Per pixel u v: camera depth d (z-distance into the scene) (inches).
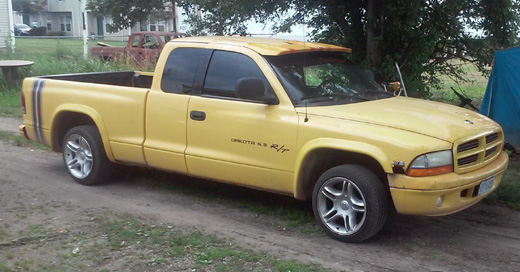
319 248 193.2
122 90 250.1
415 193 179.6
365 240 199.8
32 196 250.4
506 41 485.4
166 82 238.8
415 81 453.1
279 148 205.8
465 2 466.6
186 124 229.6
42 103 277.0
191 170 231.8
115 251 188.5
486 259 185.8
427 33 455.5
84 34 882.8
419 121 194.1
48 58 700.0
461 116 211.2
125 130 249.6
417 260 183.9
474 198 193.9
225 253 185.5
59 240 198.1
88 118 270.5
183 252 187.2
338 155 203.3
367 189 188.2
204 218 223.5
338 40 459.8
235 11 464.1
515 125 338.3
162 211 231.6
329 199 200.8
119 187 266.4
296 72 218.7
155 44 742.5
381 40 430.3
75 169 271.7
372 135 187.2
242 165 215.3
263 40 241.0
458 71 504.7
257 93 205.9
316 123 198.4
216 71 226.8
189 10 572.7
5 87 569.3
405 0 423.2
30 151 339.3
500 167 207.0
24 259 181.3
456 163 185.2
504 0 465.1
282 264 176.9
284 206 236.2
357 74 245.4
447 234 207.8
